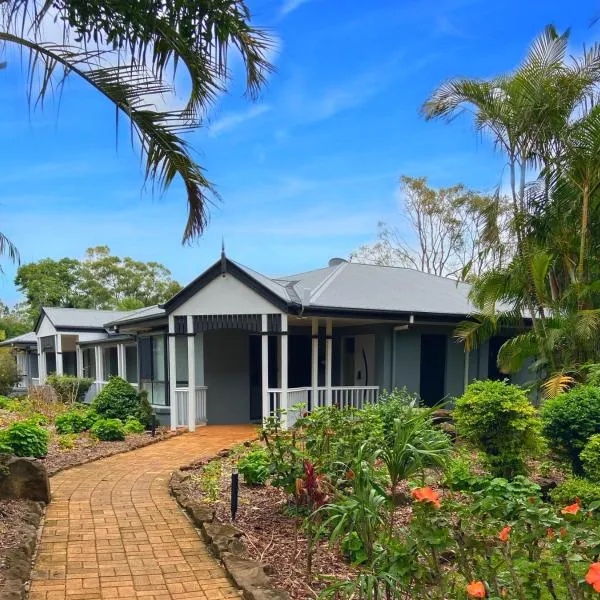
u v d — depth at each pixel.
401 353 12.91
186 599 3.71
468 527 2.70
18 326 38.62
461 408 7.25
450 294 14.96
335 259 17.28
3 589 3.57
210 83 5.16
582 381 9.43
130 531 5.11
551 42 10.13
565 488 6.00
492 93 10.80
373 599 2.95
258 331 11.78
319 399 12.54
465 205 29.83
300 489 4.47
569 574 2.44
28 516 5.25
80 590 3.83
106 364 20.84
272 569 4.10
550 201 10.89
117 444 9.88
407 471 4.05
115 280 41.97
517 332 13.95
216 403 13.30
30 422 9.26
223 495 6.23
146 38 4.73
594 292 10.03
